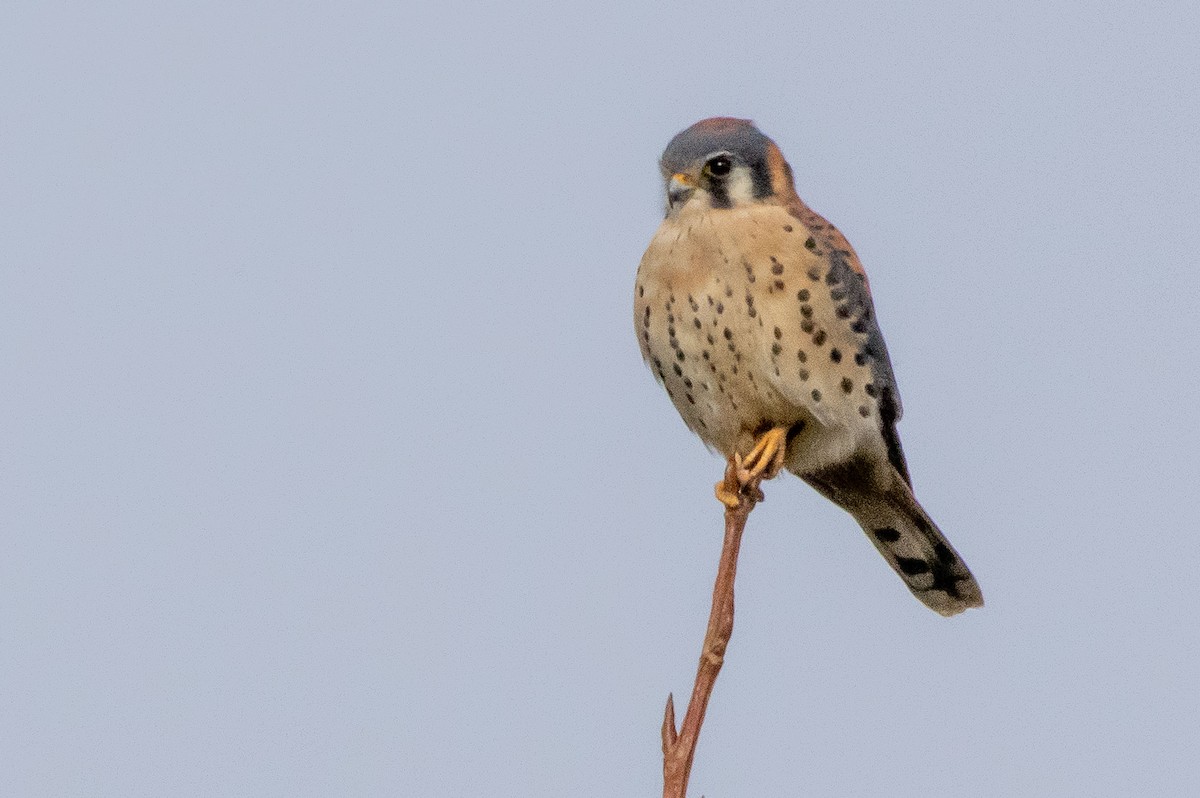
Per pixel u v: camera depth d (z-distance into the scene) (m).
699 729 7.62
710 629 7.83
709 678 7.73
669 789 7.48
